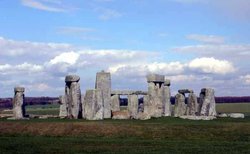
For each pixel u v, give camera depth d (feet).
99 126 176.14
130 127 174.70
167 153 134.72
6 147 144.87
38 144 150.51
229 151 137.80
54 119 217.56
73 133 172.24
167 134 168.45
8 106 481.05
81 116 227.20
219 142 155.84
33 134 173.99
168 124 180.34
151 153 134.82
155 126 175.52
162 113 242.78
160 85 246.06
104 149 141.69
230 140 160.86
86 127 175.83
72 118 222.69
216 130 170.60
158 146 147.43
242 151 137.90
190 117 220.02
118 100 251.39
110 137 167.43
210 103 238.48
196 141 158.61
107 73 234.79
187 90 255.09
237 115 236.22
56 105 557.33
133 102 240.12
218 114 250.57
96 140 159.12
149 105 239.71
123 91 251.39
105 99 231.30
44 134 173.06
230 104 542.16
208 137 165.07
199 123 185.68
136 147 145.28
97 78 233.14
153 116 233.96
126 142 154.81
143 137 166.50
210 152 136.36
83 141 156.46
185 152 136.56
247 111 358.64
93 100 217.15
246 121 201.05
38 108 466.70
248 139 160.97
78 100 225.15
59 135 171.32
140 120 208.13
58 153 136.46
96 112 217.36
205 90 241.14
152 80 240.53
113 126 175.94
